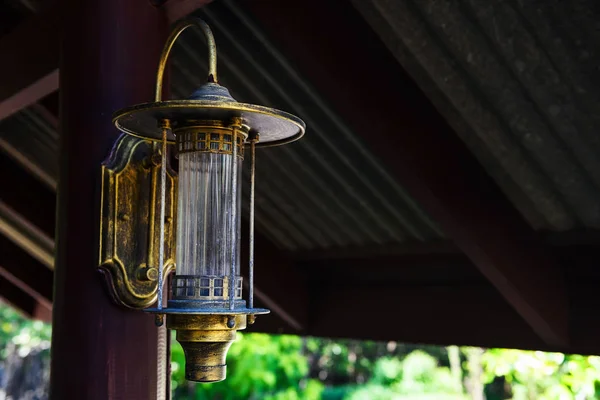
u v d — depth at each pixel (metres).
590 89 2.37
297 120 1.51
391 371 12.18
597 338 3.00
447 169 2.78
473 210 2.85
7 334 11.83
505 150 2.75
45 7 2.19
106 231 1.71
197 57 3.00
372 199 3.41
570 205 2.89
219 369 1.53
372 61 2.57
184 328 1.49
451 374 12.45
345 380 12.70
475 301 3.48
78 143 1.79
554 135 2.61
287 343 9.93
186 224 1.55
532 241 3.05
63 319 1.75
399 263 3.79
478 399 10.91
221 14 2.70
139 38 1.86
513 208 3.00
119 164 1.74
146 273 1.74
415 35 2.44
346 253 3.92
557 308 3.06
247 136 1.62
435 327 3.61
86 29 1.84
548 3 2.14
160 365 1.83
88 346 1.71
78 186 1.77
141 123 1.59
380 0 2.37
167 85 1.93
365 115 2.55
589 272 3.04
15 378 11.79
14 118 3.78
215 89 1.51
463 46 2.41
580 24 2.16
